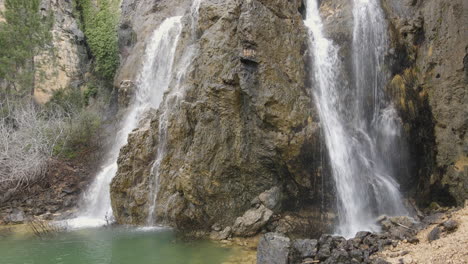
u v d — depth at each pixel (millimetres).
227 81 10266
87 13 20969
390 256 7457
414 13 11438
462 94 10219
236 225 9977
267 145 10102
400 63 11484
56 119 16797
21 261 8539
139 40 18047
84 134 17031
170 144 11086
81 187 14398
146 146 11734
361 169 11156
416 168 11148
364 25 12055
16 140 14625
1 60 16250
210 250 9055
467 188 9836
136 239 9961
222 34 10828
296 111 10203
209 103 10438
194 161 10320
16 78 16781
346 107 11539
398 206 10906
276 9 11227
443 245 7484
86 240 10023
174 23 16109
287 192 10477
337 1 12914
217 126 10406
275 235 8172
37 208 13203
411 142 11156
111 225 11523
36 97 18266
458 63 10297
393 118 11430
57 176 15023
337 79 11711
